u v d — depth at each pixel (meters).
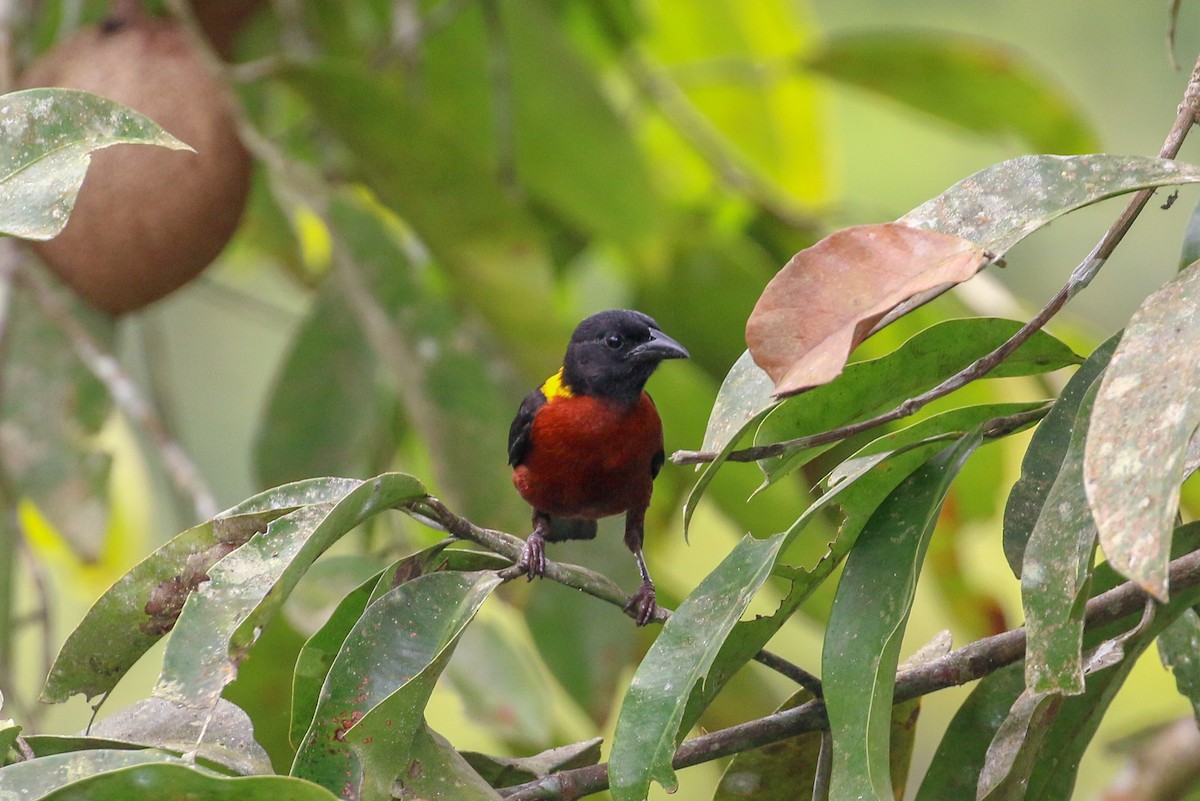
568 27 14.62
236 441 18.81
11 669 10.56
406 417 12.32
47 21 13.21
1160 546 3.81
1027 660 4.61
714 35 14.77
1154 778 9.44
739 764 6.38
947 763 6.03
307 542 4.98
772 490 11.23
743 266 12.48
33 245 9.88
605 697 10.77
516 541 5.93
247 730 5.72
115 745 5.28
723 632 5.18
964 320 5.43
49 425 10.81
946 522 11.38
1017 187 4.68
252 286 19.14
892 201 19.28
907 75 13.27
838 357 4.03
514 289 10.86
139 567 5.30
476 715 9.66
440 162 10.35
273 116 13.98
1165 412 4.05
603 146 11.95
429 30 11.96
